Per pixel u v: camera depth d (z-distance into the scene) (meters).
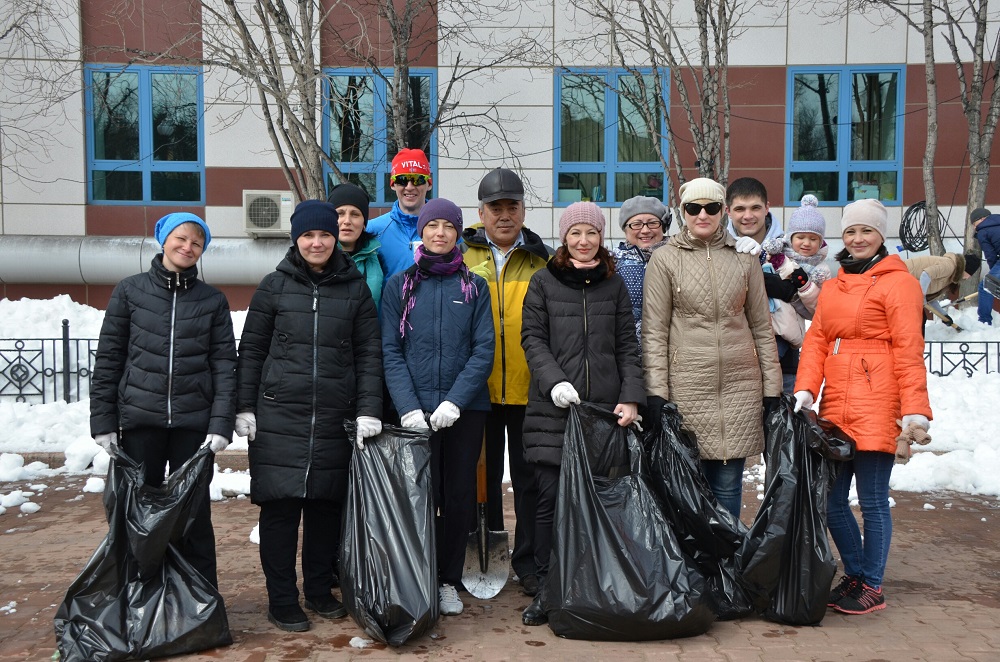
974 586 4.49
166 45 11.64
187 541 3.86
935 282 10.10
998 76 11.43
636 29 11.90
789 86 12.77
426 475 3.94
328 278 4.04
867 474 4.12
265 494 3.90
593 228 4.18
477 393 4.20
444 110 10.37
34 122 12.38
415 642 3.76
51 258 12.12
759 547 3.88
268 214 12.29
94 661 3.46
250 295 12.61
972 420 7.95
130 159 12.62
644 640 3.74
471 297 4.23
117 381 3.88
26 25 12.03
